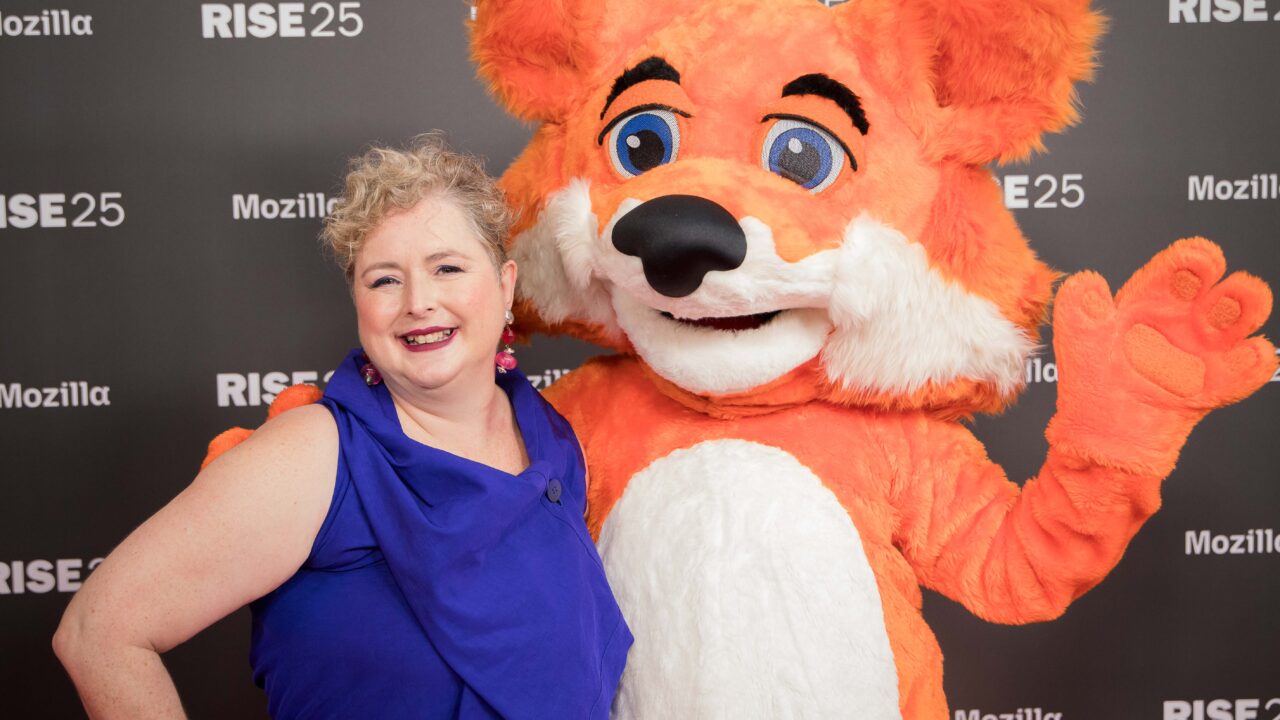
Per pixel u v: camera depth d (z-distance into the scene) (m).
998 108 1.11
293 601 1.01
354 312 1.94
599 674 1.06
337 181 1.91
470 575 1.00
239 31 1.87
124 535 1.93
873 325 1.11
